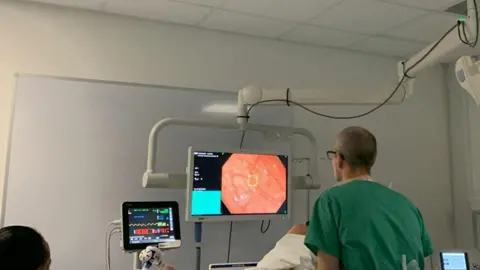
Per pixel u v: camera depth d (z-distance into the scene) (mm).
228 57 3477
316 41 3713
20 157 2803
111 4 3006
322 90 2855
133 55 3188
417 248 1670
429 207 4051
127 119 3076
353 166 1744
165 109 3186
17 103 2842
